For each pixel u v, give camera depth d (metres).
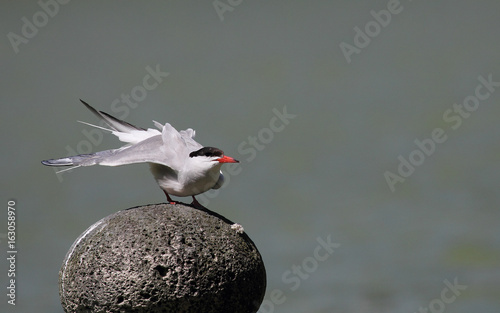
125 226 11.76
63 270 12.05
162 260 11.38
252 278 11.99
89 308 11.66
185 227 11.75
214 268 11.55
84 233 12.21
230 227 12.10
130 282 11.34
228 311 11.80
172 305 11.41
